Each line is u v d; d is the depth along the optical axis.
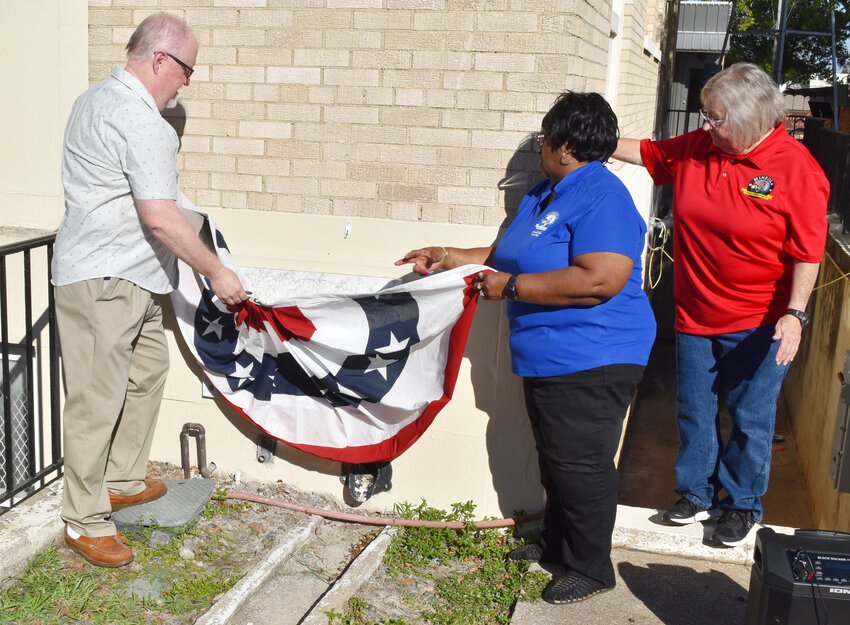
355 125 3.99
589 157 3.29
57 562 3.54
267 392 4.09
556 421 3.36
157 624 3.21
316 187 4.09
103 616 3.21
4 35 4.29
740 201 3.39
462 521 4.00
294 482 4.32
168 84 3.36
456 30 3.80
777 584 2.76
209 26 4.09
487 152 3.86
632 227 3.23
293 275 4.12
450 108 3.87
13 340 4.61
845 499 4.73
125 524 3.76
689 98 16.66
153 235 3.40
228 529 3.94
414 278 4.02
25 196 4.43
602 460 3.38
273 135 4.10
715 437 3.80
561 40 3.69
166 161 3.23
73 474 3.48
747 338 3.55
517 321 3.46
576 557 3.47
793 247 3.34
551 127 3.28
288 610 3.45
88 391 3.42
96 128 3.21
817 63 30.77
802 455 6.89
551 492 3.63
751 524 3.73
